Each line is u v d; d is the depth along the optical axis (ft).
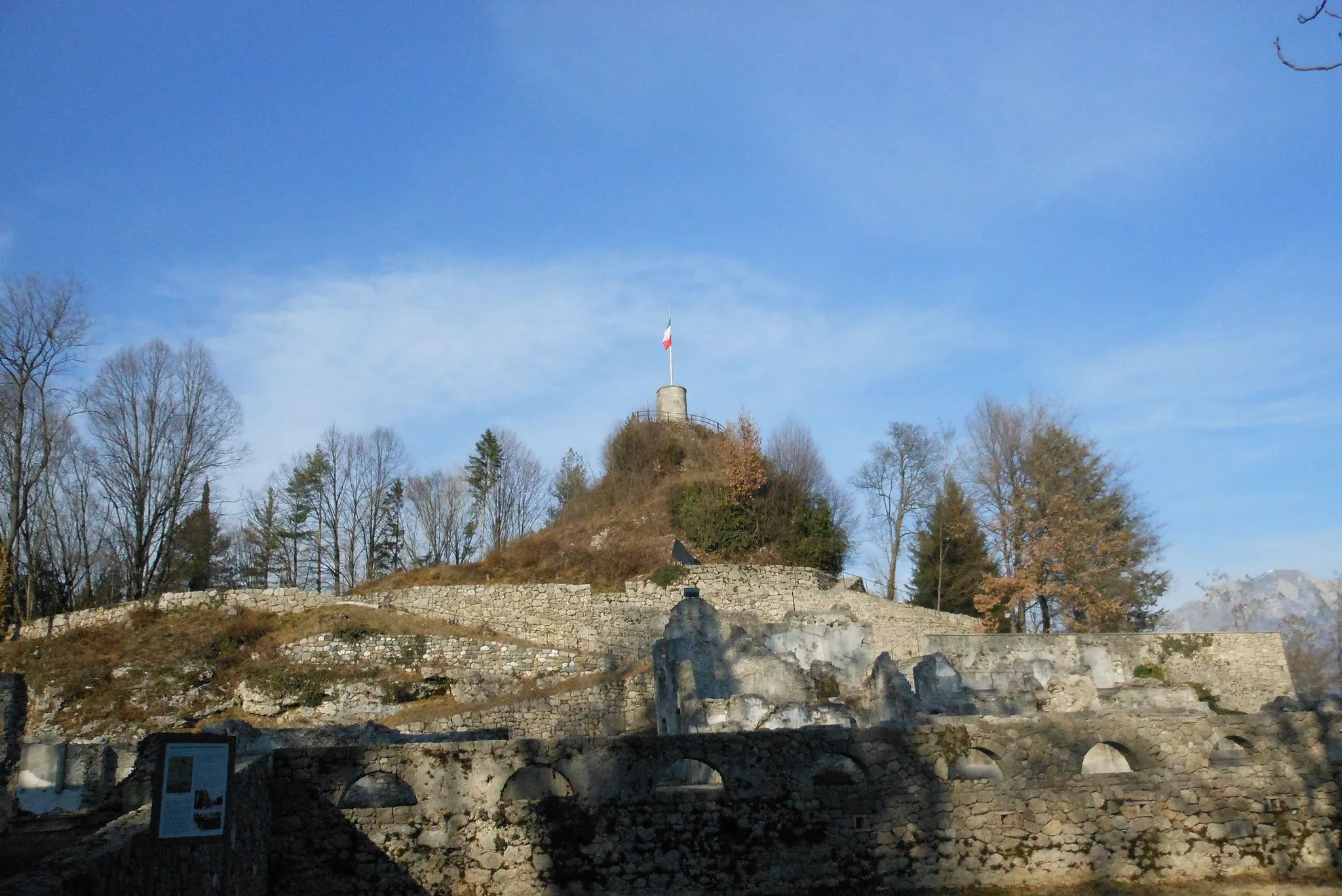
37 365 139.44
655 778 58.08
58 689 109.19
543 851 56.08
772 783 58.59
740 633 88.53
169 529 154.10
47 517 155.12
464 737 77.15
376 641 118.32
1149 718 63.26
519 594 133.69
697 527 159.02
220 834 37.19
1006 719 63.46
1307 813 61.67
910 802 59.16
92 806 72.18
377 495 203.51
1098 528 144.87
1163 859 59.62
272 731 72.64
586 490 196.03
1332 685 164.66
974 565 164.04
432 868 55.16
